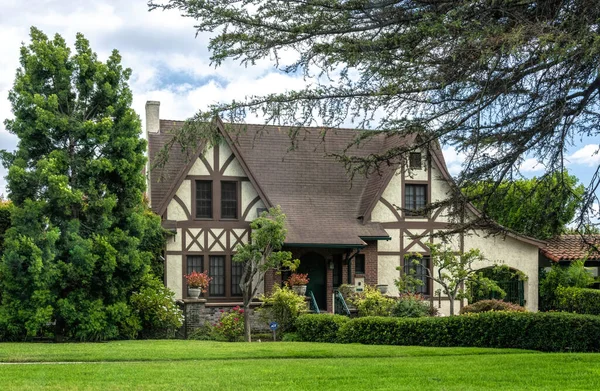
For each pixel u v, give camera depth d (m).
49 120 20.33
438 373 11.84
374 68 10.71
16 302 20.03
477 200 11.84
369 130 12.20
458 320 18.00
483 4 9.66
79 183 21.11
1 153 20.92
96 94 21.61
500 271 25.14
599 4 9.09
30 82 20.78
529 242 27.55
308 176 28.12
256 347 16.56
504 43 9.03
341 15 10.74
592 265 29.17
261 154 28.28
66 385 10.48
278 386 10.51
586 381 11.00
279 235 21.56
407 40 10.26
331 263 26.22
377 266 26.91
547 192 11.30
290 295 22.34
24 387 10.27
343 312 25.45
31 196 20.48
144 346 17.02
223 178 25.95
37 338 20.83
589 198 10.98
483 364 12.99
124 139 21.28
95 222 21.31
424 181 27.44
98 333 20.69
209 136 12.08
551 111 10.19
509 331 17.17
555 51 8.88
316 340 20.83
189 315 22.70
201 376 11.50
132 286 21.98
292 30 10.95
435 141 12.24
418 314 23.16
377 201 27.00
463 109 10.91
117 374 11.68
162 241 24.38
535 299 27.83
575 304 25.88
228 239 25.88
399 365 12.88
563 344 16.39
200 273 24.95
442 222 27.47
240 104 11.63
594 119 11.84
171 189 25.12
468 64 9.89
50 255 19.92
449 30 9.60
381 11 10.66
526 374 11.70
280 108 11.52
